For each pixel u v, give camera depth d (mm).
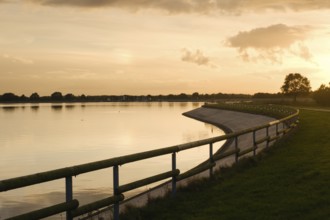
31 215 6324
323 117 49938
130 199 12164
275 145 21641
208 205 10125
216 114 124312
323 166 14367
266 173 14016
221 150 40000
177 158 36844
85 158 48719
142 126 101875
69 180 7234
